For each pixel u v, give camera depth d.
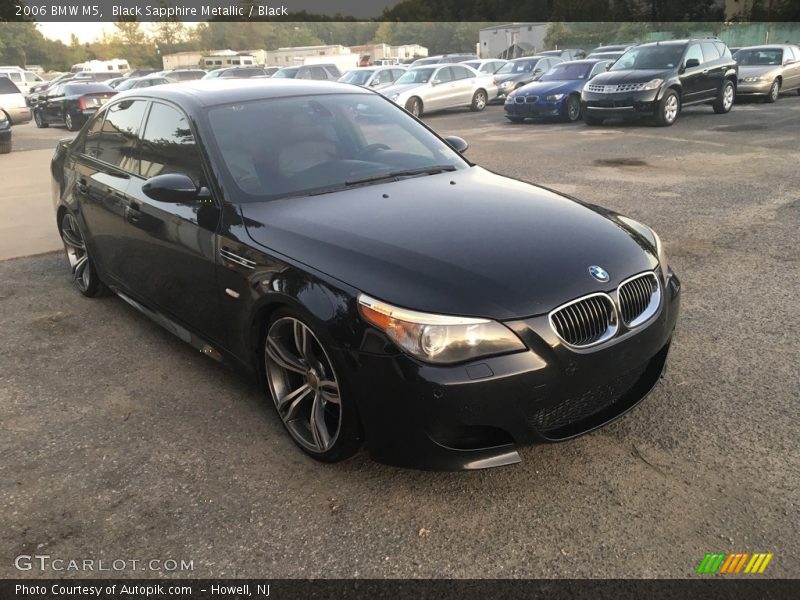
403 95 18.59
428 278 2.47
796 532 2.38
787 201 6.97
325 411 2.83
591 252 2.75
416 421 2.39
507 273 2.53
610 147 11.38
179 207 3.46
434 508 2.58
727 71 15.23
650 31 42.88
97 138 4.66
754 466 2.74
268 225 2.98
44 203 8.57
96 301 4.99
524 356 2.38
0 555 2.41
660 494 2.60
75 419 3.32
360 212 3.04
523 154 11.05
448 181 3.57
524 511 2.54
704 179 8.29
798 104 17.30
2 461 2.97
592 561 2.29
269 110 3.76
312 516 2.56
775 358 3.64
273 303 2.82
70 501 2.69
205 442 3.08
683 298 4.54
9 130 13.69
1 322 4.62
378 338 2.40
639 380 2.91
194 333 3.60
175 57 67.44
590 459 2.83
